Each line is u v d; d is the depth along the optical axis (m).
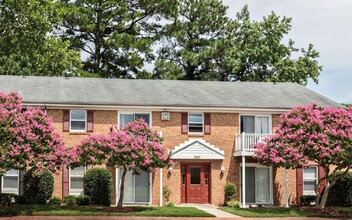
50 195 31.23
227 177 34.03
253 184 34.50
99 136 27.97
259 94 37.06
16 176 32.00
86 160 27.45
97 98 33.47
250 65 51.09
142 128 28.69
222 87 38.22
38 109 27.02
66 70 44.78
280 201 34.47
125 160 27.41
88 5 51.97
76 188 32.59
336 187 33.72
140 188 33.31
